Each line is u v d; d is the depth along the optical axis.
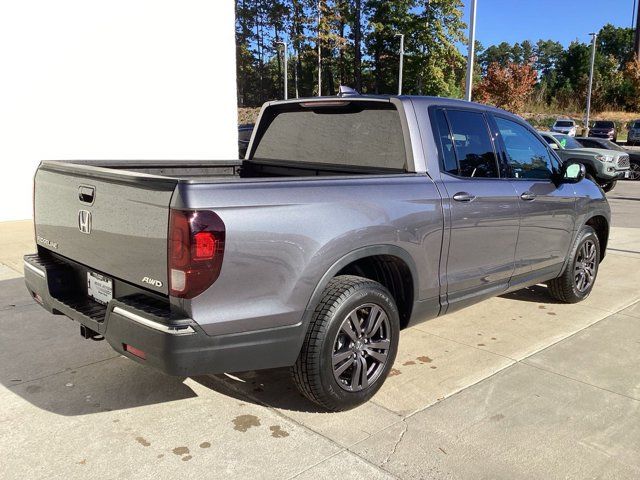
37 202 3.79
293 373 3.27
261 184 2.94
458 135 4.13
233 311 2.84
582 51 72.94
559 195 4.96
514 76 39.50
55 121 9.18
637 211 12.73
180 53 10.38
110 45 9.55
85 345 4.36
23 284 5.85
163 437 3.12
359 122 4.14
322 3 65.62
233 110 11.31
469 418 3.37
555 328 4.93
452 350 4.41
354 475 2.82
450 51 58.38
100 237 3.15
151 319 2.74
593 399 3.63
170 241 2.69
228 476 2.79
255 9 72.62
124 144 9.95
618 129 45.88
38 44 8.84
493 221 4.21
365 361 3.43
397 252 3.52
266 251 2.90
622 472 2.88
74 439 3.08
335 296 3.21
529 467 2.91
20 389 3.64
